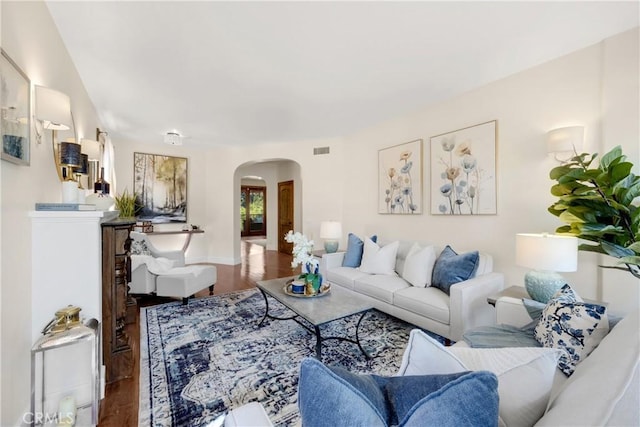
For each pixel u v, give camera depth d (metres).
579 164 2.03
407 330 2.73
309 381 0.63
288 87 2.93
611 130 2.10
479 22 1.92
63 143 1.84
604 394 0.63
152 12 1.81
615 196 1.81
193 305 3.45
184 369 2.06
